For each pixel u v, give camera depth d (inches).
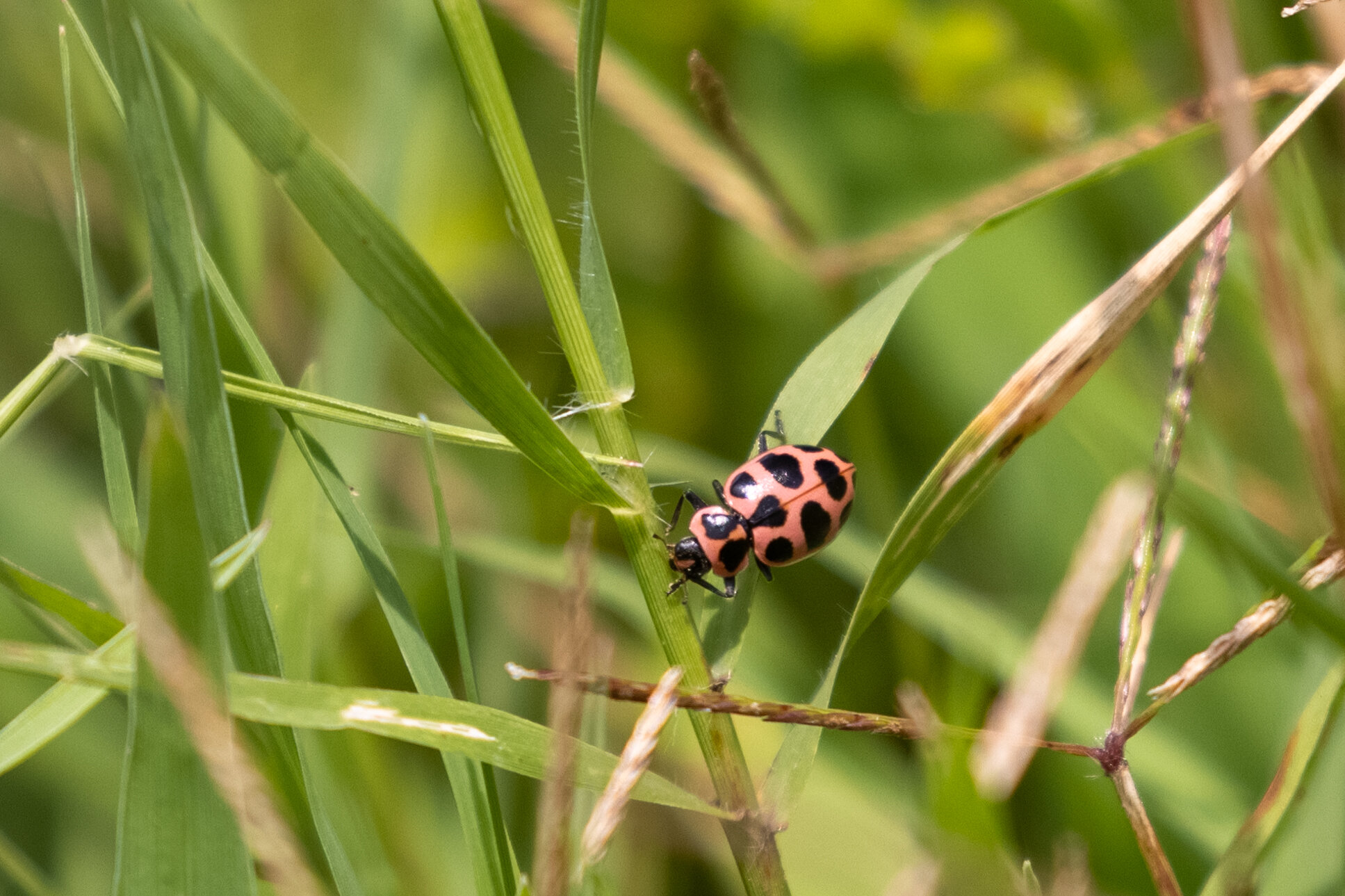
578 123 5.1
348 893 5.1
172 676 4.4
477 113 5.1
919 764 5.6
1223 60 5.1
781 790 5.1
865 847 5.6
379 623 5.8
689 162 5.8
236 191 5.8
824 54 6.0
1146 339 6.0
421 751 5.7
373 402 5.8
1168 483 5.1
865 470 6.0
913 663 5.8
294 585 5.3
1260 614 5.1
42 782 5.6
